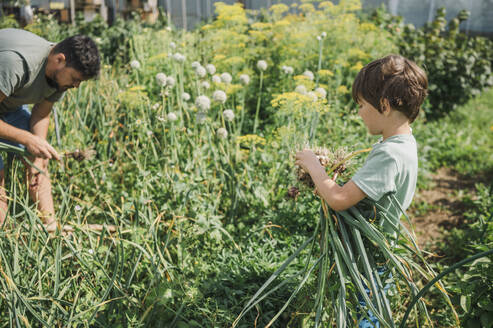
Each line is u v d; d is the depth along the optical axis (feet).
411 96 4.54
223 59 14.61
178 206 8.23
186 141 10.23
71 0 22.82
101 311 5.90
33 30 17.56
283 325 6.29
